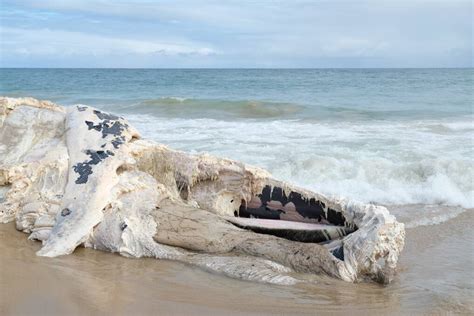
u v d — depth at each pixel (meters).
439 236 7.20
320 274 5.51
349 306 4.83
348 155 11.14
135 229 6.05
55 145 6.84
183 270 5.62
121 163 6.51
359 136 13.88
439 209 8.48
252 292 5.11
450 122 16.95
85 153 6.59
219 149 11.81
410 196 9.09
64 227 6.05
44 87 37.28
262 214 6.70
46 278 5.24
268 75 66.88
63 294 4.90
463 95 27.59
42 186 6.55
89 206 6.14
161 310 4.64
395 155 11.20
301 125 16.30
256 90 34.38
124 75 68.88
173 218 6.16
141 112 20.23
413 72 74.25
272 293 5.09
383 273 5.40
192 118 18.39
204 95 30.25
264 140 13.18
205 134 14.20
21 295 4.84
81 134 6.78
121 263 5.78
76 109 7.13
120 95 30.05
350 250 5.47
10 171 6.66
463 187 9.46
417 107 21.73
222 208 6.78
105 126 6.90
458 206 8.68
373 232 5.42
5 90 33.34
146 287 5.15
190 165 6.77
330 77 55.75
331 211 6.14
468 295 5.14
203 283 5.31
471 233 7.33
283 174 10.03
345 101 24.92
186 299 4.90
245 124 16.50
